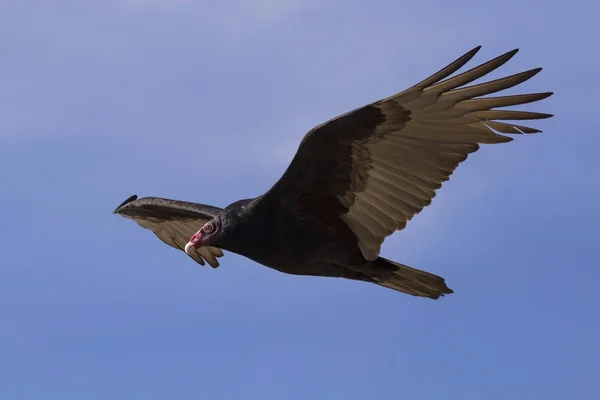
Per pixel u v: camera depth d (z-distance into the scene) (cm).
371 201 1166
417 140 1125
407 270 1218
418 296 1252
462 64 1039
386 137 1122
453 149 1129
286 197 1180
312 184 1162
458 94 1079
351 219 1182
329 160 1141
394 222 1166
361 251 1193
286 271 1234
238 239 1213
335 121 1105
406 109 1096
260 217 1199
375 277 1240
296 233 1195
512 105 1089
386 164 1142
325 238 1195
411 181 1146
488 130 1120
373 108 1096
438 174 1138
